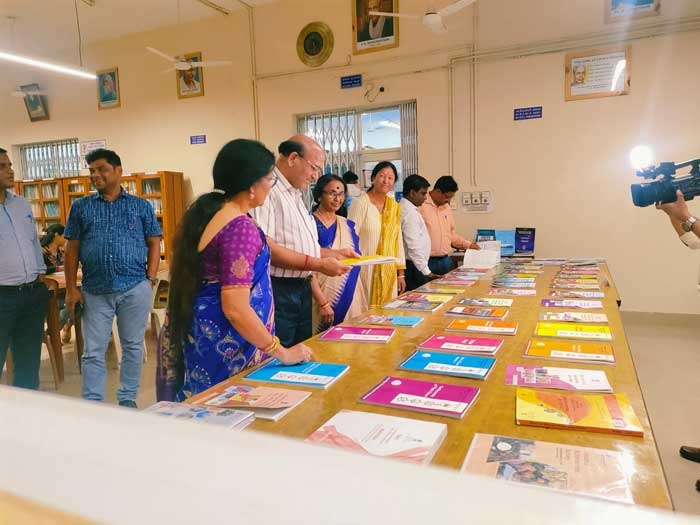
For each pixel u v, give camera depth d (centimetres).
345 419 91
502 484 30
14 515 32
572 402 97
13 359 282
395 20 577
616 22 490
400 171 610
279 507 28
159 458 34
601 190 511
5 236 260
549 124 525
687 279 488
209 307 139
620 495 64
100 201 271
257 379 119
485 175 555
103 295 269
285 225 209
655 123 486
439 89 566
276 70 648
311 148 209
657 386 327
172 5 636
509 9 529
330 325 249
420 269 379
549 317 178
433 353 137
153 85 730
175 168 730
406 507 27
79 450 35
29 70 816
